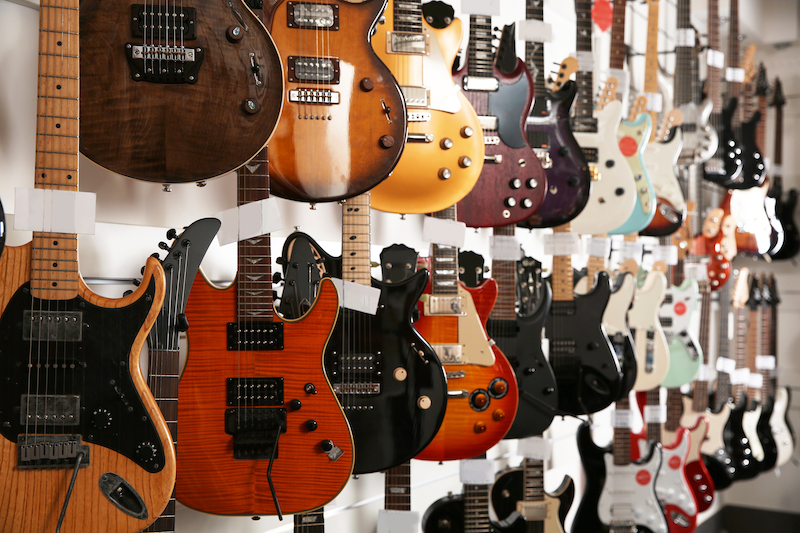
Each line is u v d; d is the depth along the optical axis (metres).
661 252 3.22
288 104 1.56
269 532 1.88
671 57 3.92
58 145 1.20
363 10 1.62
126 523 1.18
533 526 2.31
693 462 3.38
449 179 1.83
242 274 1.49
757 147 3.85
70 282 1.18
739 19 4.17
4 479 1.13
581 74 2.58
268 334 1.49
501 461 2.74
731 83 4.00
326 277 1.53
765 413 4.01
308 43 1.58
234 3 1.36
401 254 1.88
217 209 1.82
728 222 3.87
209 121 1.33
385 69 1.62
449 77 1.84
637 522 2.75
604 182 2.53
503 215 2.01
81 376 1.18
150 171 1.31
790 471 4.50
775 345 4.21
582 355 2.37
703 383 3.56
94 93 1.28
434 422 1.65
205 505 1.44
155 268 1.23
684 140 3.32
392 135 1.61
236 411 1.46
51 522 1.15
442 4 2.03
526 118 2.04
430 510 2.12
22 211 1.16
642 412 3.17
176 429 1.32
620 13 2.92
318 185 1.58
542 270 2.39
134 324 1.21
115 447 1.18
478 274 2.15
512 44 2.05
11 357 1.15
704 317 3.62
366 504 2.15
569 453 3.08
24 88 1.48
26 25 1.48
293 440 1.48
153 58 1.31
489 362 1.93
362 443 1.61
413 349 1.65
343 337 1.62
